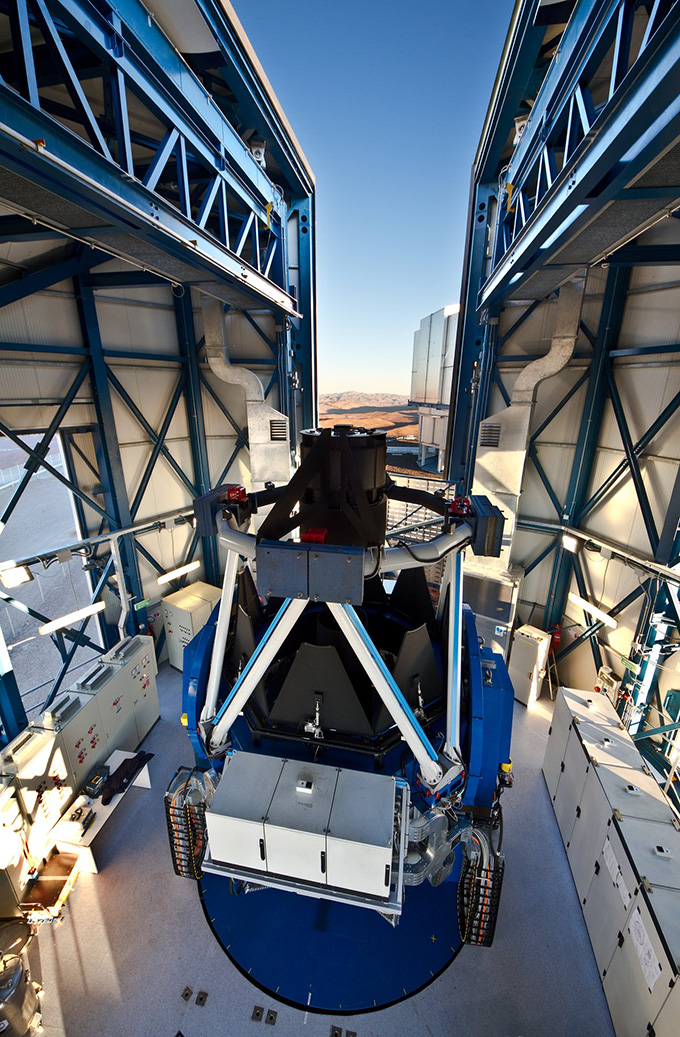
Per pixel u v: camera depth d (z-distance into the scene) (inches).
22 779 217.6
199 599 398.3
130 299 347.6
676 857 176.4
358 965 188.5
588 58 130.1
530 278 238.5
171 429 401.7
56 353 297.3
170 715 346.9
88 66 176.6
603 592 337.4
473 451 392.2
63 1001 181.5
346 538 147.2
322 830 134.6
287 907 207.8
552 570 382.3
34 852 221.5
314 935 197.6
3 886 203.3
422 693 177.5
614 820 193.3
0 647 266.8
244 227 261.4
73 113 221.6
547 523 369.4
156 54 154.0
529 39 219.9
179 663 401.4
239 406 429.1
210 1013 176.9
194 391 404.8
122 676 297.6
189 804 188.4
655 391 283.6
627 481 311.0
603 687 318.0
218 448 437.7
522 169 232.1
